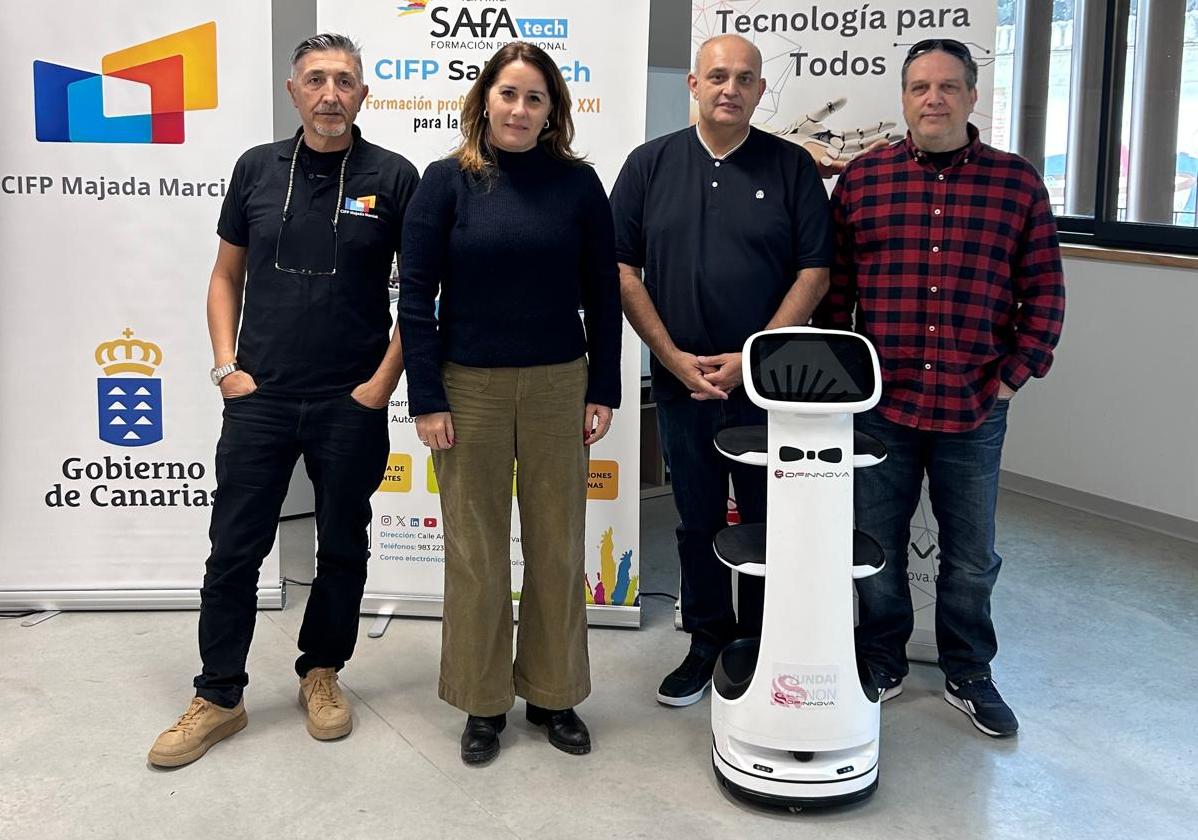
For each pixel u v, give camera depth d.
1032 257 2.75
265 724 2.86
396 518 3.53
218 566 2.71
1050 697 3.07
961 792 2.59
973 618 2.91
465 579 2.63
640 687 3.12
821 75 3.22
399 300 2.52
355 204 2.62
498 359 2.52
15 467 3.46
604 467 3.47
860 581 2.98
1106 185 4.82
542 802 2.52
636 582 3.51
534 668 2.75
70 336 3.42
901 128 3.21
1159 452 4.49
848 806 2.52
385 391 2.66
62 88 3.30
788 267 2.88
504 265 2.48
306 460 2.77
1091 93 4.91
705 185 2.84
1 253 3.36
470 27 3.30
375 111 3.34
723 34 3.09
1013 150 5.32
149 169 3.36
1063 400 4.84
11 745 2.72
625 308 2.92
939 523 2.91
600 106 3.31
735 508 3.47
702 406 2.89
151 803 2.49
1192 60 4.45
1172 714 2.98
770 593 2.41
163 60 3.31
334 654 2.87
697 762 2.71
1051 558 4.20
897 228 2.76
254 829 2.40
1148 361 4.49
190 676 3.11
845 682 2.42
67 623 3.45
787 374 2.37
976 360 2.75
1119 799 2.57
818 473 2.36
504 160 2.50
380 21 3.31
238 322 2.79
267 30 3.32
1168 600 3.79
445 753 2.73
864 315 2.85
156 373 3.45
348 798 2.53
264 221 2.63
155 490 3.51
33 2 3.26
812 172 2.86
